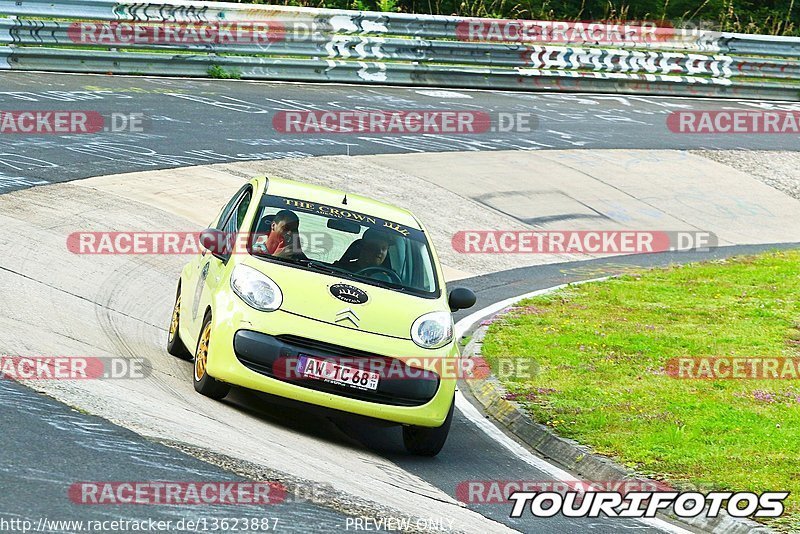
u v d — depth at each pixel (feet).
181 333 92.53
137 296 113.29
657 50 305.73
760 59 314.55
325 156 195.21
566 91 294.05
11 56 218.59
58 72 223.71
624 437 86.74
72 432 64.49
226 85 239.71
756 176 232.32
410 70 269.85
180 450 65.41
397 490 68.85
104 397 73.77
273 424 79.92
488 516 67.10
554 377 104.73
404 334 79.82
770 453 84.07
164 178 163.63
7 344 81.51
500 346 115.65
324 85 257.34
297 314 78.59
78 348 86.69
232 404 83.10
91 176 156.35
